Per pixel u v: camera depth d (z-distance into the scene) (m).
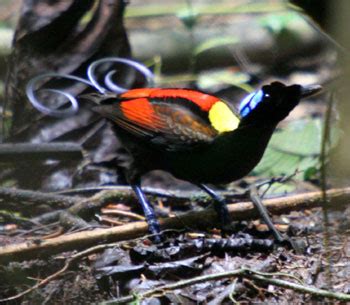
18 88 12.12
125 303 8.24
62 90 12.07
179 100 9.85
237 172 9.47
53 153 10.85
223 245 9.38
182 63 18.28
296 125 13.10
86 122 11.94
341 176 11.16
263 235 9.99
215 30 18.61
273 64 18.25
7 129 12.46
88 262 9.21
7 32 17.28
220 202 10.10
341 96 11.05
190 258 9.14
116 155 11.79
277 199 10.37
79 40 12.21
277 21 17.44
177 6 19.64
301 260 9.33
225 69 18.27
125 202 10.80
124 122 10.00
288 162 12.34
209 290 8.64
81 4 12.15
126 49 12.50
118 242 9.51
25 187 11.52
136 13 18.17
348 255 9.39
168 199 11.16
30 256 9.12
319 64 18.20
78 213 10.40
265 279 8.30
